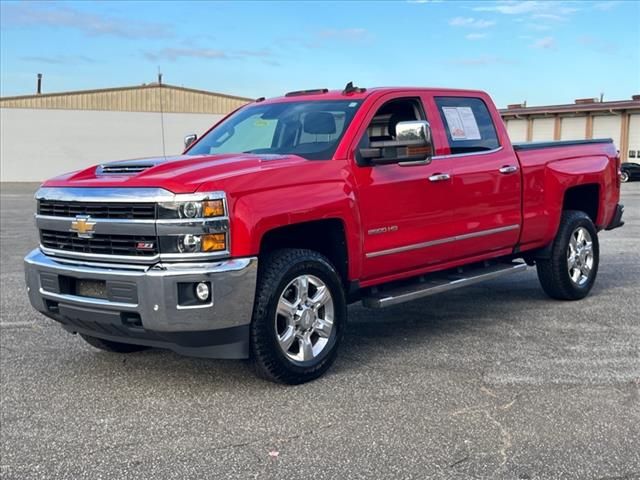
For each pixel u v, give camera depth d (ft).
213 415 14.24
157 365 17.71
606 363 17.16
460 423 13.55
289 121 18.84
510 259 22.94
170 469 11.85
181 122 171.32
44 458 12.37
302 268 15.76
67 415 14.40
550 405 14.40
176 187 14.19
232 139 19.63
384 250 17.69
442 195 19.07
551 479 11.24
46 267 15.90
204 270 14.10
